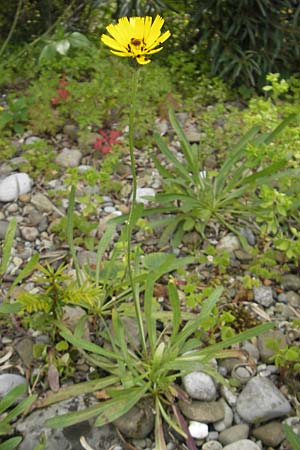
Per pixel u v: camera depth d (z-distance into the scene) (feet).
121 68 2.22
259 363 1.39
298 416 1.28
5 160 1.95
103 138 2.01
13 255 1.65
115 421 1.22
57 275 1.31
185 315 1.43
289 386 1.34
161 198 1.68
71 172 1.75
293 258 1.65
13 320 1.44
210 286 1.56
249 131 1.78
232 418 1.27
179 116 2.20
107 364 1.32
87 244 1.62
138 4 2.31
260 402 1.26
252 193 1.79
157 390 1.26
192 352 1.30
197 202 1.71
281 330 1.48
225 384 1.23
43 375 1.33
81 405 1.26
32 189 1.86
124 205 1.82
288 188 1.73
